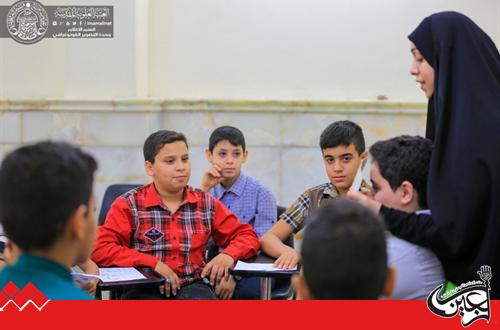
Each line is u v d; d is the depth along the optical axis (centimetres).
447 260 150
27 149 111
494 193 147
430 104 179
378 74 372
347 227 99
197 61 378
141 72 372
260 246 230
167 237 224
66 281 114
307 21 373
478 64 159
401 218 148
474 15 366
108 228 220
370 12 371
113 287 185
